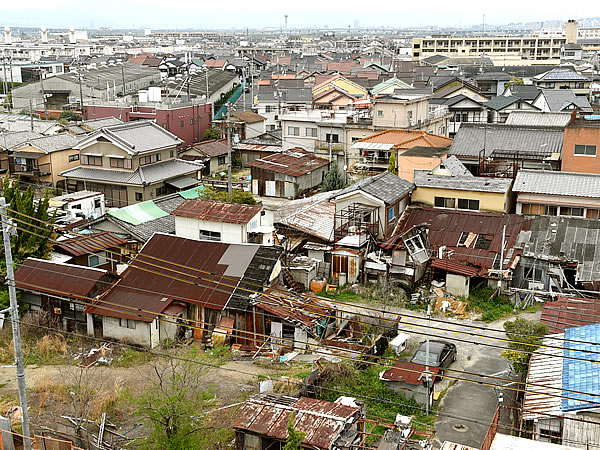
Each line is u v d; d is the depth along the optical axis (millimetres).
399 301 30359
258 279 27188
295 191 50562
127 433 19719
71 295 26547
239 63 135500
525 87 74750
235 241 31766
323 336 26656
